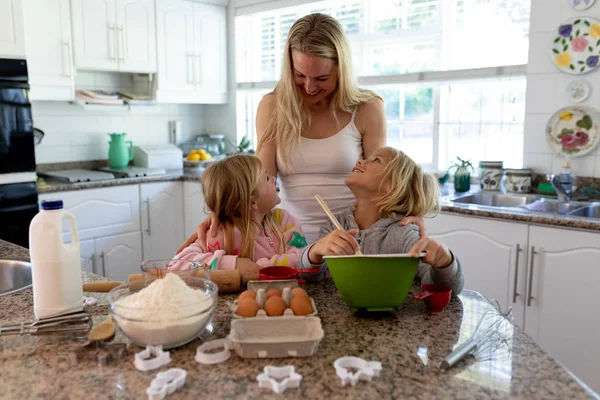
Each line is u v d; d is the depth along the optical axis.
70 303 1.05
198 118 4.43
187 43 3.84
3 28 2.70
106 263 3.32
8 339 0.96
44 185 3.03
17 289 1.27
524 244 2.26
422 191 1.29
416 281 1.28
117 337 0.96
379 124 1.61
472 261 2.42
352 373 0.80
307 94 1.56
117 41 3.43
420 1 3.18
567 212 2.46
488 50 2.93
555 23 2.60
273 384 0.76
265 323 0.92
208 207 1.40
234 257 1.29
